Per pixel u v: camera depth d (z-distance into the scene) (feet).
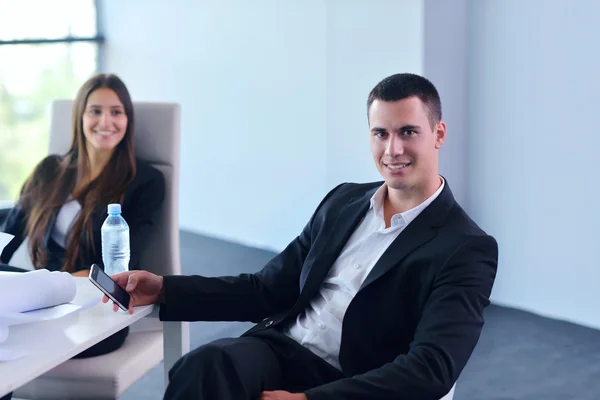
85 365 5.95
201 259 15.35
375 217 5.46
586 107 10.56
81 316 4.85
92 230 7.39
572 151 10.82
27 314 4.43
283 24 14.92
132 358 6.14
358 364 5.05
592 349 10.19
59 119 8.08
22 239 7.88
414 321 4.96
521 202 11.59
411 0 11.51
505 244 11.92
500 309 11.87
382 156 5.13
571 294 11.16
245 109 16.17
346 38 12.85
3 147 17.37
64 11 18.17
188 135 17.89
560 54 10.77
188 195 18.29
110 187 7.45
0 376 3.79
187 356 4.61
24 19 17.34
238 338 5.21
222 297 5.54
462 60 12.00
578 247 10.96
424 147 5.07
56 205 7.66
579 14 10.46
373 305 5.04
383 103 5.07
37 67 17.70
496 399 8.66
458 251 4.83
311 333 5.34
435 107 5.15
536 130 11.22
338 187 6.03
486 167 11.98
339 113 13.21
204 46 16.85
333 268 5.49
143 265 7.53
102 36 19.15
